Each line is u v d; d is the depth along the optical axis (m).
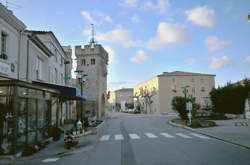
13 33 13.40
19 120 9.44
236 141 12.04
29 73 15.38
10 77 12.80
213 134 15.38
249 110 32.50
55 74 23.83
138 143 12.28
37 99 11.59
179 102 29.25
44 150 10.59
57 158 9.12
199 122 22.52
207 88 59.06
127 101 113.06
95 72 46.38
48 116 13.59
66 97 20.55
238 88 33.81
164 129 20.55
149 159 8.19
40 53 17.69
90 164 7.83
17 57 13.85
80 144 12.46
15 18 13.00
